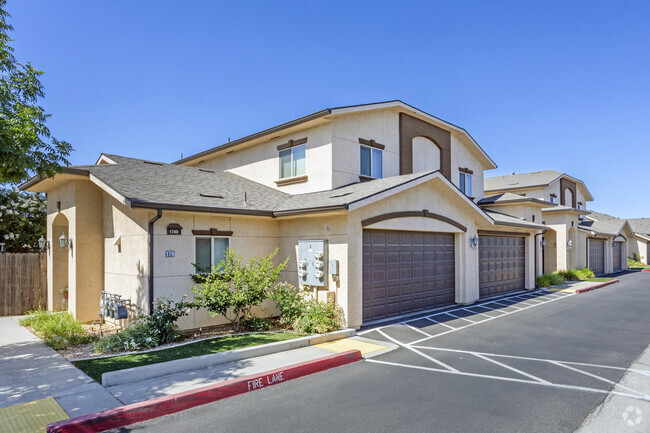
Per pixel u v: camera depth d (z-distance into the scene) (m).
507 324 11.71
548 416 5.58
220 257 11.27
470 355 8.59
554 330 10.98
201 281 10.70
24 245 20.19
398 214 12.16
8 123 8.70
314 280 11.21
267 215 11.82
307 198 12.98
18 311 14.12
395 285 12.45
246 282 10.45
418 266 13.34
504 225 16.72
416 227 12.91
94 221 12.31
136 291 10.32
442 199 14.06
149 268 9.80
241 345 8.59
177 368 7.10
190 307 9.79
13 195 19.84
